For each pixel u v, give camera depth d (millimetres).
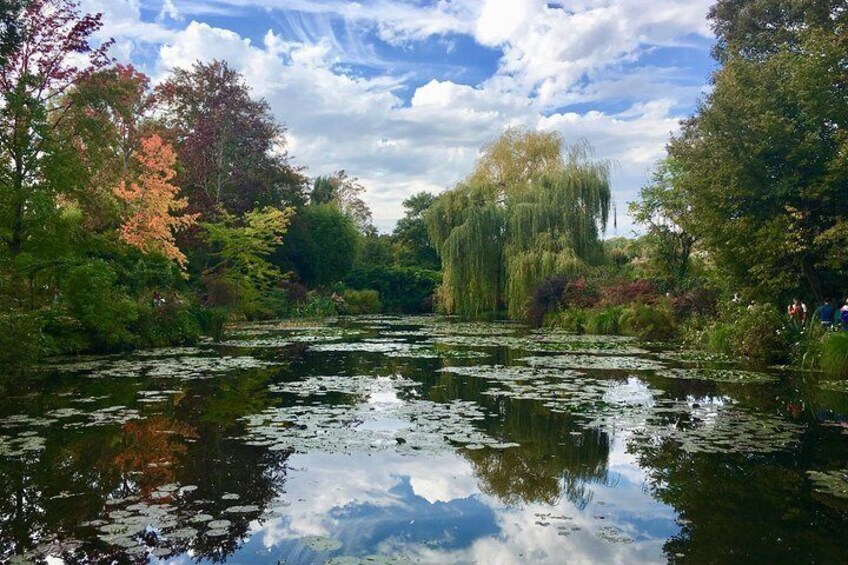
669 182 23812
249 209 35156
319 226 42156
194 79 34625
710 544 3904
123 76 27859
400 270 47094
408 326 26297
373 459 5840
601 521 4332
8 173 15172
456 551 3803
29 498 4684
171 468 5496
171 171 23984
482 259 27578
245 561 3621
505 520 4332
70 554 3693
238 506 4555
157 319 17266
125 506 4523
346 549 3820
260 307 32344
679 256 24141
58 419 7473
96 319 14711
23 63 15836
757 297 16141
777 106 15375
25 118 15172
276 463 5688
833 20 16500
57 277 14438
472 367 12617
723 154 15641
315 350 16109
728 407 8422
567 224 25719
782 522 4293
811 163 14516
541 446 6352
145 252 20297
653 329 19453
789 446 6336
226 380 10742
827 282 15516
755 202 15375
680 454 6039
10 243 14711
